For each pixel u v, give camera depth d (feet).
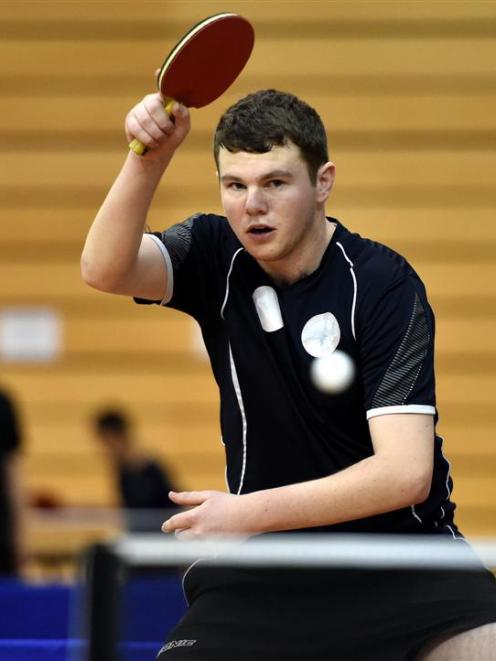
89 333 59.36
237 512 17.57
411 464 17.92
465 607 18.70
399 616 18.85
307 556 18.86
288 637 19.02
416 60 58.23
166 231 20.59
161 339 59.21
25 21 59.67
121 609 17.49
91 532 38.70
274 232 18.62
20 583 32.50
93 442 58.85
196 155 58.65
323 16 58.23
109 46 59.47
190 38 18.22
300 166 18.58
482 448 57.62
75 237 59.88
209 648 19.03
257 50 58.23
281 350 19.31
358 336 18.97
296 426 19.38
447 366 58.18
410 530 19.52
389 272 19.07
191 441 58.65
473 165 58.18
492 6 58.03
